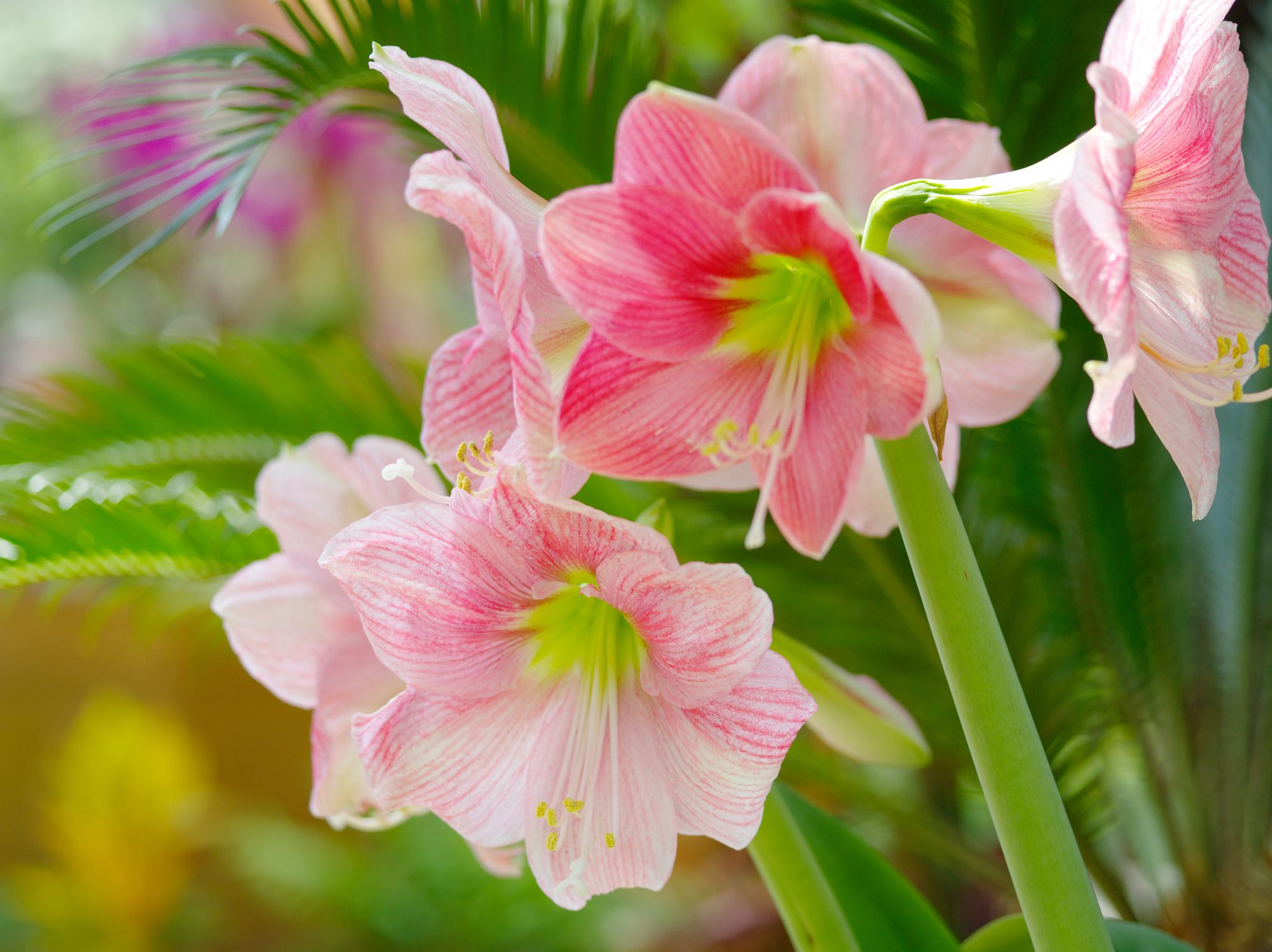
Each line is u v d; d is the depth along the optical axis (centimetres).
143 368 169
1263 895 180
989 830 222
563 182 151
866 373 116
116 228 135
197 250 732
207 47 140
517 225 119
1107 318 112
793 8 148
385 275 705
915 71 149
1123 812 205
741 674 118
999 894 196
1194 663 186
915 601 164
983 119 149
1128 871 205
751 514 159
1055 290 132
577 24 147
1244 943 182
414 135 147
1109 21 145
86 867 523
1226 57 119
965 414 134
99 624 181
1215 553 180
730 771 120
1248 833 180
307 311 689
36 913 520
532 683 124
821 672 127
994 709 119
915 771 215
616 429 118
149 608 185
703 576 117
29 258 736
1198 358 120
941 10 146
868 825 212
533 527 119
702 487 127
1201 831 185
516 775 124
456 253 684
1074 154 117
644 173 115
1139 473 166
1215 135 119
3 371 719
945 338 133
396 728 122
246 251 733
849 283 115
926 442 119
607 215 115
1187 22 116
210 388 170
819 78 132
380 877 457
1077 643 177
